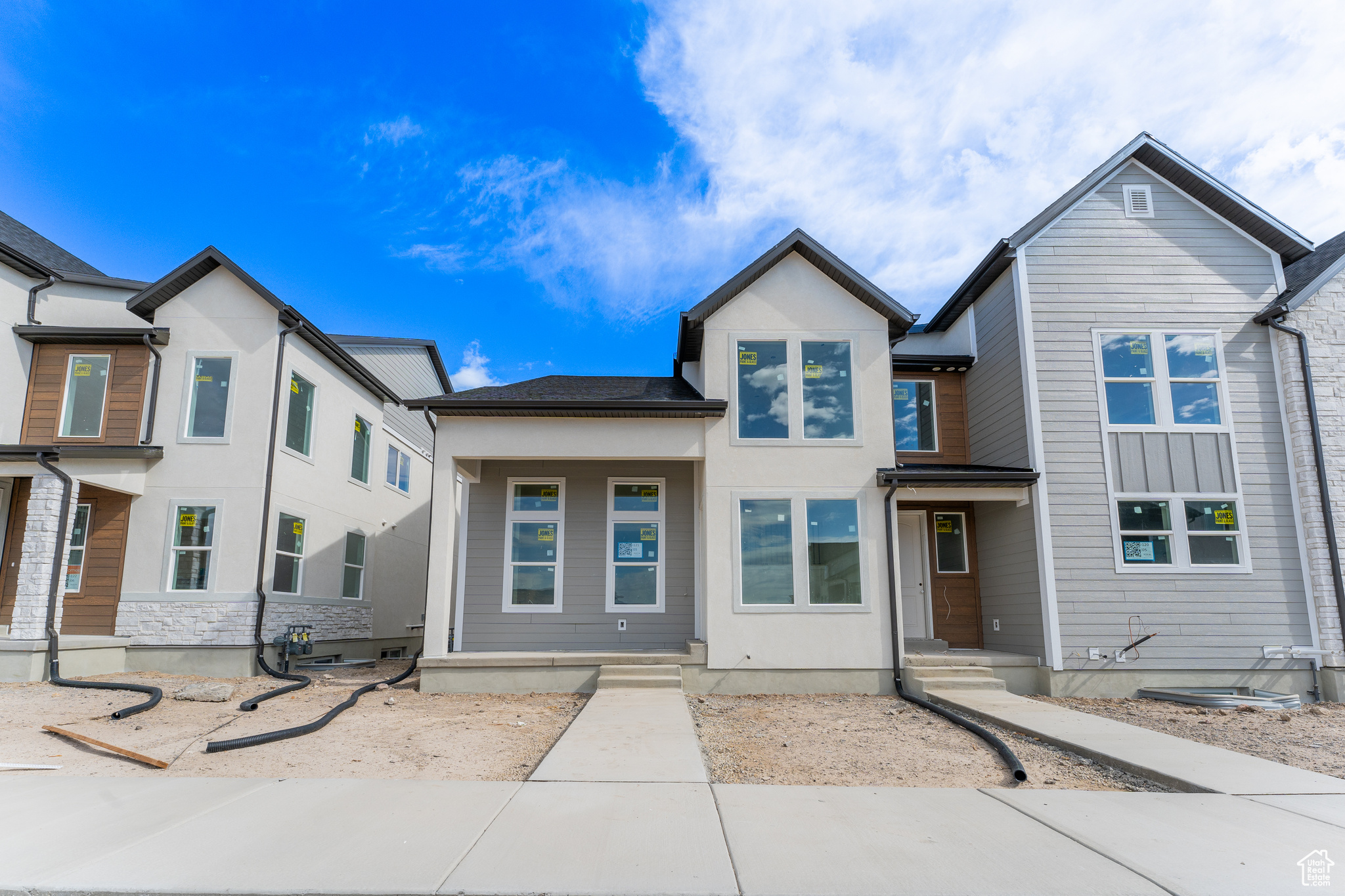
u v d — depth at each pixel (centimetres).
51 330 1309
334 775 660
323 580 1534
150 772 661
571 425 1203
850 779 670
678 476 1360
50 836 482
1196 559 1187
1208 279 1272
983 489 1208
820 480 1195
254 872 427
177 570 1278
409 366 2095
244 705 943
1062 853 461
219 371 1341
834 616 1159
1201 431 1223
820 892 405
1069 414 1220
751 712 985
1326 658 1150
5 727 811
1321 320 1243
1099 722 866
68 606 1258
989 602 1345
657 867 435
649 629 1312
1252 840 485
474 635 1302
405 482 2045
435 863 439
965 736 843
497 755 737
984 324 1398
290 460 1392
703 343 1253
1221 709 1042
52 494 1153
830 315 1245
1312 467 1197
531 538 1337
